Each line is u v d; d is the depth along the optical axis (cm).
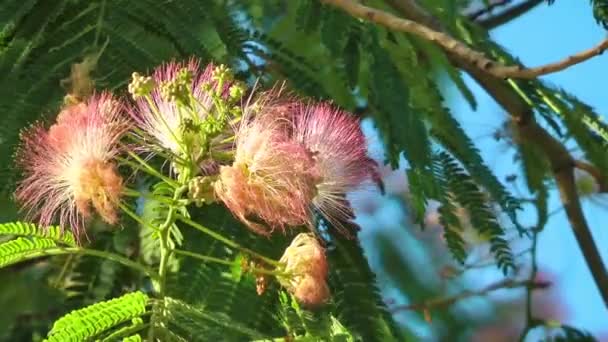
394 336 67
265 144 58
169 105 60
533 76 62
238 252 65
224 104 60
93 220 66
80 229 64
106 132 60
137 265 60
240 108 61
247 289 64
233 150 60
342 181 62
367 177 63
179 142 60
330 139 62
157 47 68
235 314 63
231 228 65
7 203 64
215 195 59
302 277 60
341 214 63
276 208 59
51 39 68
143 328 58
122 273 66
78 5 69
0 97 67
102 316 56
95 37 68
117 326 58
